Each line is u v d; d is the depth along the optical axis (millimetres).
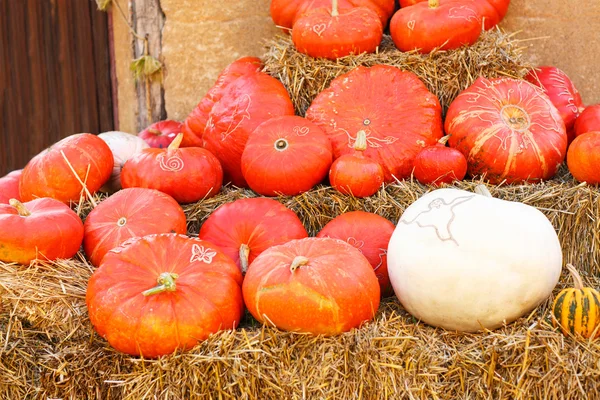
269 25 3293
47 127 4129
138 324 2191
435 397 2135
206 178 2719
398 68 2836
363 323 2234
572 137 2902
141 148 2973
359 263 2262
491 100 2705
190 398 2174
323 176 2686
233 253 2510
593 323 2145
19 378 2273
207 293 2236
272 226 2525
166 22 3322
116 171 2908
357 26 2852
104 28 4012
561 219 2521
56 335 2320
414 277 2252
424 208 2326
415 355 2172
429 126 2742
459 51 2814
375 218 2525
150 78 3381
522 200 2543
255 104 2844
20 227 2404
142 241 2320
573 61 3100
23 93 4102
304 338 2201
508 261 2203
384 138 2730
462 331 2258
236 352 2172
